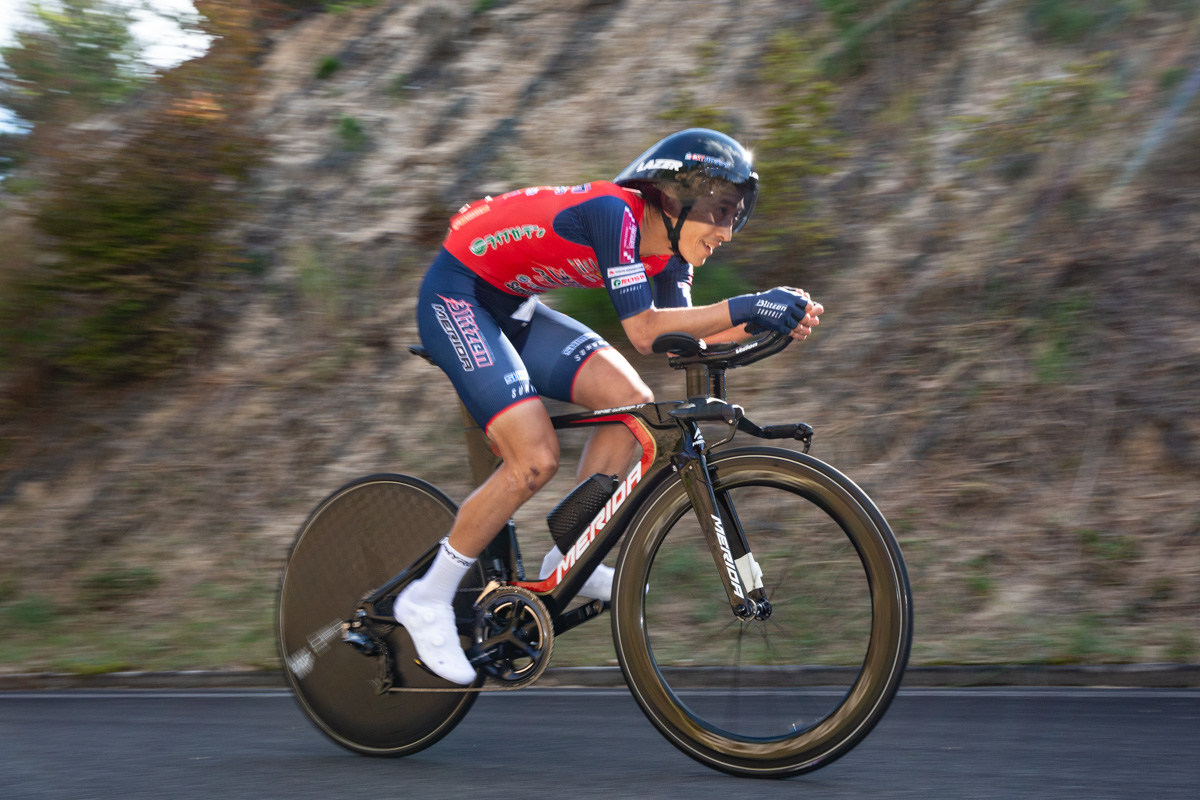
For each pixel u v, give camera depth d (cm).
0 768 346
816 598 292
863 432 620
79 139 894
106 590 671
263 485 740
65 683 548
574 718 383
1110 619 464
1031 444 579
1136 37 772
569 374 324
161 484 763
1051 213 689
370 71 1065
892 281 695
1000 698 388
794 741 275
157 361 852
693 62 902
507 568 321
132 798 296
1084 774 283
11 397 857
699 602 329
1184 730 333
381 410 765
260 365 831
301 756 341
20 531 758
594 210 298
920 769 291
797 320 271
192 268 884
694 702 295
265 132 1003
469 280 325
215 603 632
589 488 306
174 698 484
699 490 289
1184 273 625
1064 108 738
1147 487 540
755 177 304
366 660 336
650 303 292
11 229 885
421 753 334
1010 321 643
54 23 937
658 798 268
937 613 490
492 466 324
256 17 1108
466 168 924
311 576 347
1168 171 680
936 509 563
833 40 864
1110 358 604
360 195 935
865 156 776
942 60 823
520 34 1038
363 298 855
